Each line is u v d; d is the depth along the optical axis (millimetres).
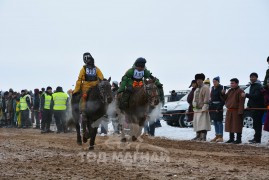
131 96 14180
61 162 10305
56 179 8102
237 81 17203
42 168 9242
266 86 16781
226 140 18578
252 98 16891
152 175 8633
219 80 18703
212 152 13484
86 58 14109
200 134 18953
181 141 17484
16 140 16891
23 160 10680
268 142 16406
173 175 8664
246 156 12305
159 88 15016
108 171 9039
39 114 30438
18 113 31891
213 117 18359
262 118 18281
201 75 18859
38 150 12992
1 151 12609
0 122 34188
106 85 13508
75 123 15156
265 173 9117
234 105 17109
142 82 14453
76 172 8883
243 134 19859
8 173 8734
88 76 14031
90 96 13680
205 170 9375
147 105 14062
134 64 14438
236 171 9289
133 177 8336
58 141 16688
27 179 8078
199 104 18812
